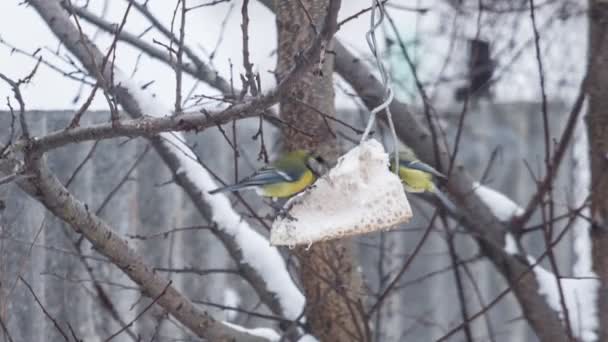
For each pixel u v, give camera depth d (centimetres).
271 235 792
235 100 754
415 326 1419
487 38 1254
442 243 1551
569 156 1569
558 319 1013
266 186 922
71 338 1030
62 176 1059
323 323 970
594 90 977
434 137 1038
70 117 1039
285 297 1010
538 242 1579
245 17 670
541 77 929
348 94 1050
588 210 984
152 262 1187
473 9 1255
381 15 707
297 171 928
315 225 775
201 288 1258
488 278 1598
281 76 924
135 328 1131
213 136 1291
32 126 995
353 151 798
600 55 970
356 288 975
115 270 1102
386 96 745
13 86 718
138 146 1160
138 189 1171
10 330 947
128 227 1139
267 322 1341
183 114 700
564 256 1584
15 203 949
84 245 1063
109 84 837
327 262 905
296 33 923
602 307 979
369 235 1237
